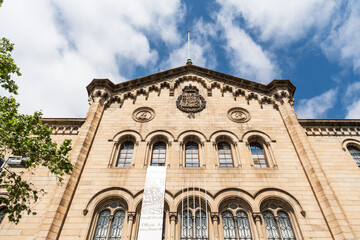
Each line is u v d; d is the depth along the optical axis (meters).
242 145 16.12
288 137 16.72
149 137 16.61
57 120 17.91
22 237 11.94
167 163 15.02
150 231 11.69
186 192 13.57
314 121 17.91
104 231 12.48
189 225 12.65
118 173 14.47
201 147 16.23
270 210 13.23
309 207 12.94
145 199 12.91
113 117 18.00
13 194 10.91
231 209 13.27
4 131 10.81
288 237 12.34
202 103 18.95
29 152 11.25
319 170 14.23
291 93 20.05
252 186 13.88
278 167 14.89
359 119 17.98
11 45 12.55
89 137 16.20
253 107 18.91
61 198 12.69
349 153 16.17
